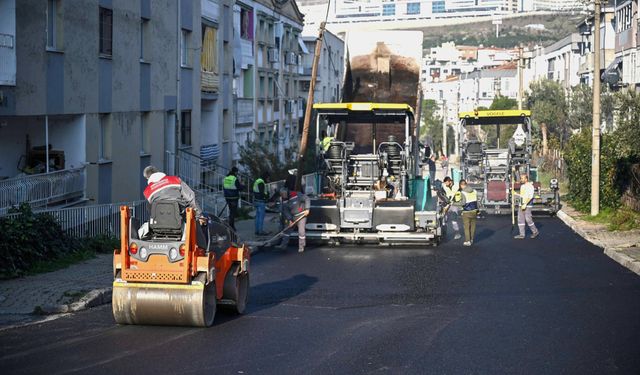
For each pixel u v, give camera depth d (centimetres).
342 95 2997
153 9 2888
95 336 1116
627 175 2941
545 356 1013
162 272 1150
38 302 1300
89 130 2333
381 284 1634
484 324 1218
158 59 2958
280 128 5819
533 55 8894
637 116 2862
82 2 2258
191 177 3388
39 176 1955
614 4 5109
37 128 2267
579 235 2612
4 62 1836
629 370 948
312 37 7050
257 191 2525
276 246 2327
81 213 1902
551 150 5588
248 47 4834
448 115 12631
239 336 1127
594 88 2995
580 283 1633
